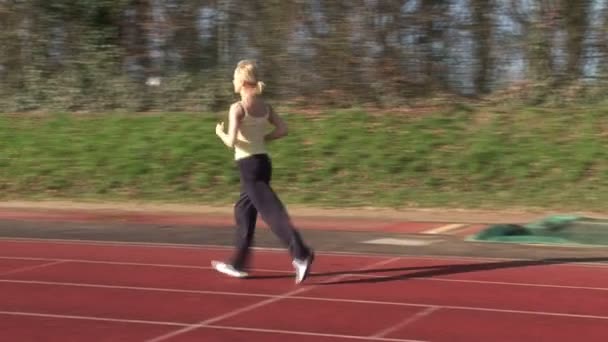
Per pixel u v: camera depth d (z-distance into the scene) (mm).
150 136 20438
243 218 9328
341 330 7199
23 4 23906
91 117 22484
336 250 11602
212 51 23094
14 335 7078
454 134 19328
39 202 17953
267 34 22391
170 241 12523
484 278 9477
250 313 7820
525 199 16609
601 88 20766
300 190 17719
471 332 7113
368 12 21750
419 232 13516
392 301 8297
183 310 7949
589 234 12758
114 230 13797
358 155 18703
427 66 21766
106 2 23469
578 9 20891
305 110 21609
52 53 23922
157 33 23281
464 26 21656
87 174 19109
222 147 19547
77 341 6891
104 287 9031
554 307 8023
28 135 21266
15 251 11547
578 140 18516
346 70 21891
